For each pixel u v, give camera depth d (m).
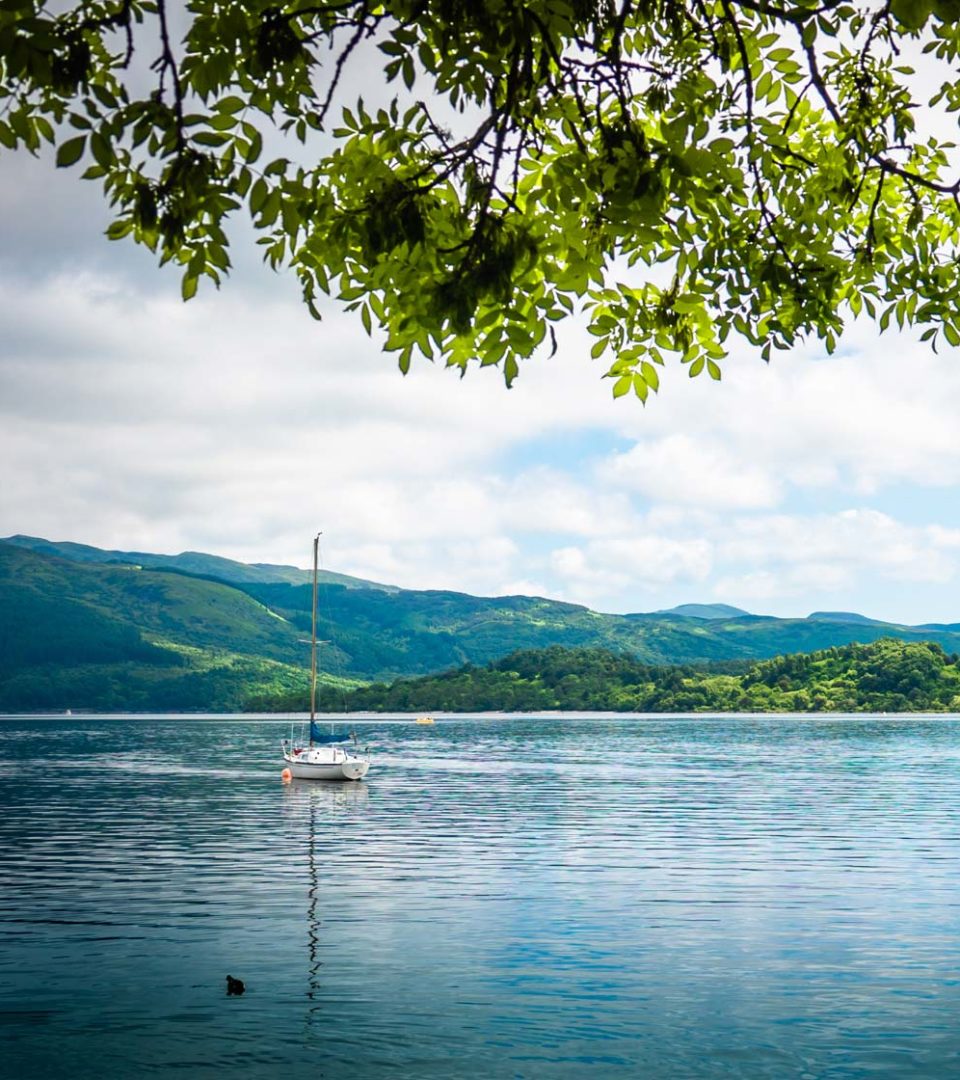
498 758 140.50
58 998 26.59
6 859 51.31
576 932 33.94
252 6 5.69
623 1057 22.42
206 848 55.38
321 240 6.59
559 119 6.44
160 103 5.62
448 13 5.60
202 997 26.73
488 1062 22.23
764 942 32.44
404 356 6.72
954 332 8.17
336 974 28.78
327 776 103.69
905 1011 25.30
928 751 152.62
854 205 8.05
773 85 7.37
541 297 6.63
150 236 6.22
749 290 7.55
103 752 163.25
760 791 91.00
